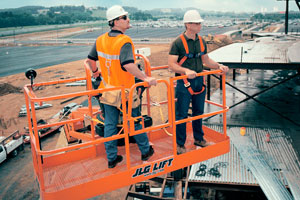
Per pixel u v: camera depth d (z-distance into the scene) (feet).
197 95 14.06
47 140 90.48
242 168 52.03
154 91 124.06
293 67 64.13
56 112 116.06
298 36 124.88
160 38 431.43
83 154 13.69
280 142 61.93
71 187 10.77
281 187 45.93
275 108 86.53
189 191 54.54
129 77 11.64
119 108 11.58
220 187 48.49
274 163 53.47
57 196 10.62
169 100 12.07
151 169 12.14
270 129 68.95
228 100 94.12
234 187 48.11
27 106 12.50
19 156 82.07
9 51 346.13
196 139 14.61
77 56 280.72
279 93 102.12
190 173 51.08
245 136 65.31
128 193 45.37
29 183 68.64
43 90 153.79
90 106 13.94
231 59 71.00
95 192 11.18
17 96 144.25
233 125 72.02
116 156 12.67
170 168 12.60
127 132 11.46
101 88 11.84
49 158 13.03
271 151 58.03
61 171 12.60
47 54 305.32
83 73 195.72
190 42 12.90
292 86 110.22
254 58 71.31
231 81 119.34
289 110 84.69
